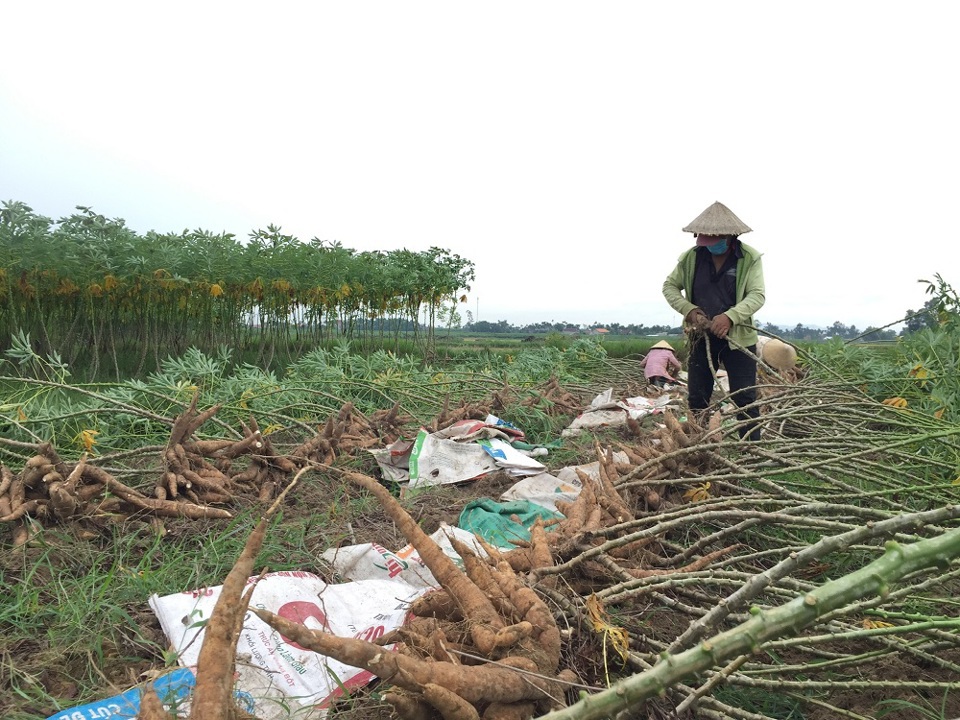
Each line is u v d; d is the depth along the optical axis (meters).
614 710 1.60
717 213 6.09
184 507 4.05
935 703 2.66
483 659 2.01
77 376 10.72
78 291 10.82
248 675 2.48
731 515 2.84
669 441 4.43
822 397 5.96
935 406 5.50
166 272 11.23
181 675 2.42
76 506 3.75
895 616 2.31
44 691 2.47
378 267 15.84
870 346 7.88
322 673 2.52
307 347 15.22
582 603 2.64
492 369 10.62
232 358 13.59
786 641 2.12
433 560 2.21
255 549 1.79
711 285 6.30
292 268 13.63
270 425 6.10
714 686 1.89
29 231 10.39
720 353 6.36
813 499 3.54
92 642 2.76
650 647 2.58
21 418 5.13
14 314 10.41
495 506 4.48
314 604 2.94
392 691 1.86
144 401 6.53
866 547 2.93
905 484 4.17
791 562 1.79
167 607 2.88
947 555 1.44
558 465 5.98
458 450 5.55
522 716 1.97
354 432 6.11
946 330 6.69
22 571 3.28
